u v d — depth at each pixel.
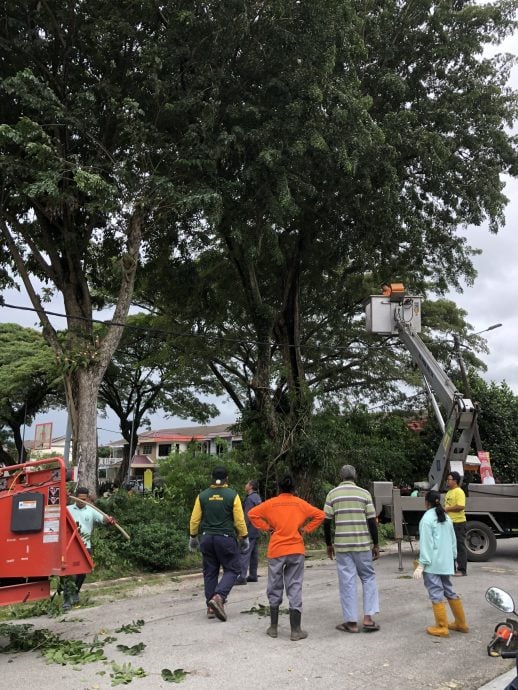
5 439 40.47
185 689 5.11
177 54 12.59
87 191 11.19
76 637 7.08
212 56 12.95
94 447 12.88
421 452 22.91
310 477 17.08
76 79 13.21
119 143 13.23
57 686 5.24
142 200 12.45
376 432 22.58
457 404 12.12
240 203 14.00
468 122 17.31
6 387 29.41
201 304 18.94
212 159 12.63
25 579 6.27
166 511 13.52
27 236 13.95
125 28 12.32
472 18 17.00
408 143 15.80
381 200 15.74
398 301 14.42
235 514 7.64
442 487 12.45
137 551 11.74
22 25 12.02
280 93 13.18
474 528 12.91
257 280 19.41
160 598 9.60
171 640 6.71
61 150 12.15
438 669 5.64
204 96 13.13
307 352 23.25
